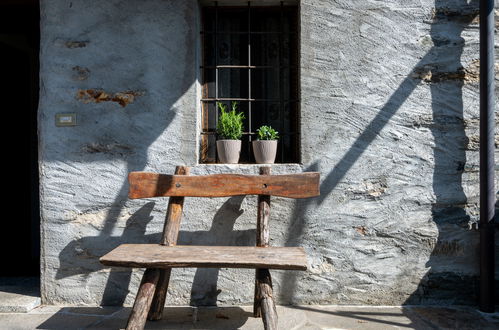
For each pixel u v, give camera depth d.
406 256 3.10
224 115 3.19
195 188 2.89
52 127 3.15
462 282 3.09
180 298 3.10
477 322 2.76
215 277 3.10
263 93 3.39
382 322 2.75
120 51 3.14
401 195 3.10
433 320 2.79
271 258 2.39
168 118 3.12
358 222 3.10
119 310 3.01
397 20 3.12
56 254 3.13
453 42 3.11
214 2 3.26
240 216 3.11
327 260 3.10
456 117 3.12
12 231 4.57
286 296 3.09
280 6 3.33
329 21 3.12
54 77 3.15
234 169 3.09
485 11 2.95
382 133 3.11
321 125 3.11
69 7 3.14
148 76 3.13
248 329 2.63
